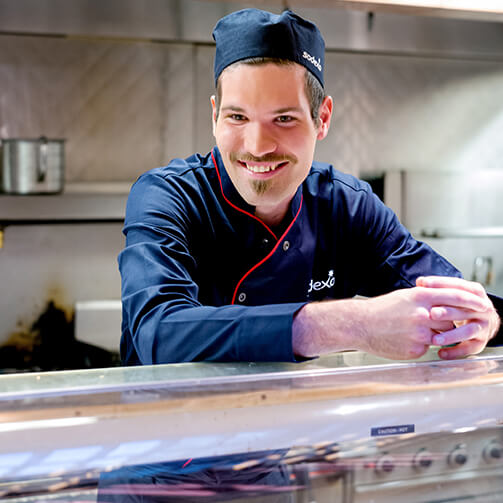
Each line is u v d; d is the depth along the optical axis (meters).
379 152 3.30
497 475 0.66
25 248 2.89
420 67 3.25
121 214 2.85
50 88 2.84
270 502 0.60
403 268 1.25
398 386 0.71
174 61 2.94
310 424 0.67
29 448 0.59
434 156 3.38
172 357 0.84
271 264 1.22
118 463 0.62
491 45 3.21
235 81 0.92
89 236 2.96
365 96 3.21
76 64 2.84
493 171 3.43
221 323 0.81
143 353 0.89
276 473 0.63
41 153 2.59
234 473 0.63
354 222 1.29
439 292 0.81
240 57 0.91
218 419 0.65
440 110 3.34
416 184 3.33
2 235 2.81
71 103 2.87
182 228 1.11
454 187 3.39
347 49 3.01
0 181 2.66
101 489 0.59
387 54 3.18
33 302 2.95
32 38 2.77
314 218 1.26
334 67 3.14
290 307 0.82
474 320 0.83
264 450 0.66
